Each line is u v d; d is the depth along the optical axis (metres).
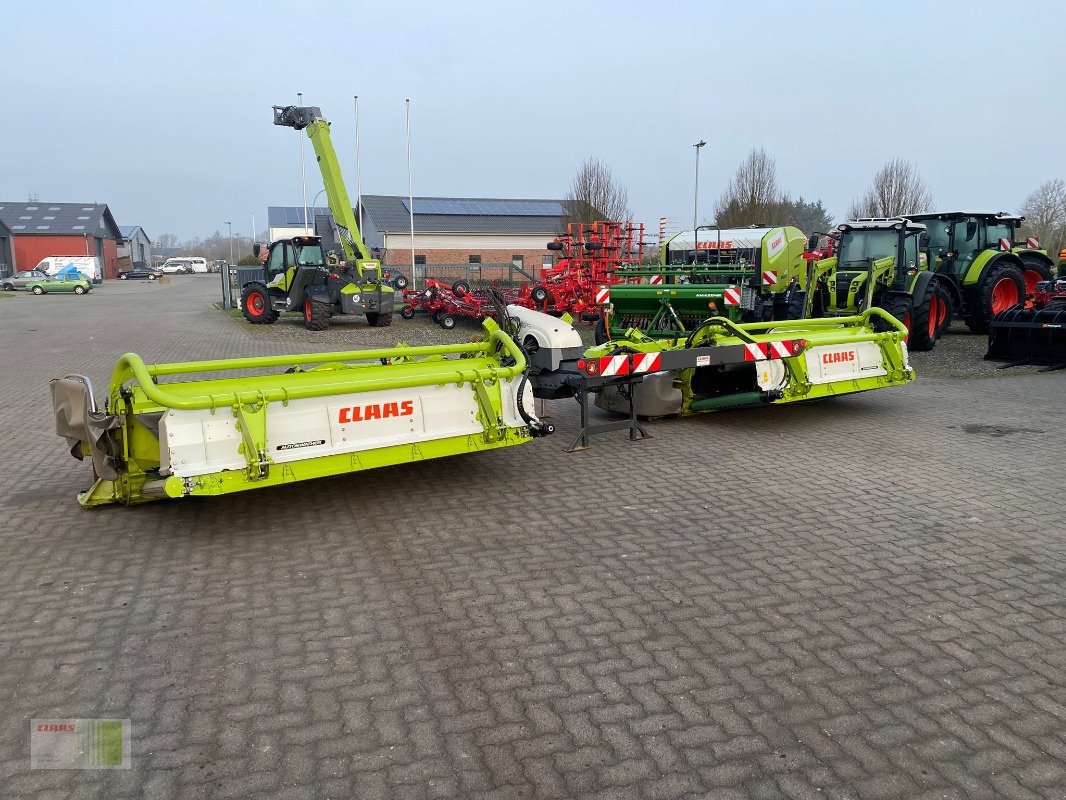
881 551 4.61
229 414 4.71
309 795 2.59
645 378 7.91
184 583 4.20
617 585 4.16
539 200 54.31
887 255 13.50
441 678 3.28
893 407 8.91
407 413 5.34
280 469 4.79
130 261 85.31
